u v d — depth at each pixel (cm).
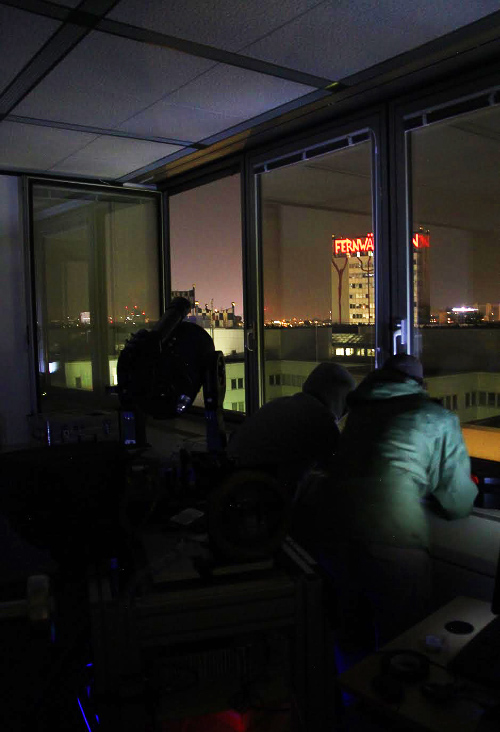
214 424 183
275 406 214
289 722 130
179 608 131
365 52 210
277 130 301
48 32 191
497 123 285
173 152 340
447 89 234
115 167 373
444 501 189
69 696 168
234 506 140
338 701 160
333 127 283
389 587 177
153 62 216
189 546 152
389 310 263
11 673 180
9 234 390
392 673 118
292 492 207
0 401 394
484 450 263
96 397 428
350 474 185
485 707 108
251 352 341
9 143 319
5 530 178
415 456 180
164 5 174
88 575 142
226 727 128
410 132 253
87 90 242
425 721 104
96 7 174
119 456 153
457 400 741
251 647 138
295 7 175
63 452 151
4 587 163
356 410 192
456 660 119
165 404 176
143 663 134
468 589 183
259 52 208
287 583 137
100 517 148
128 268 432
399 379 188
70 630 185
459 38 200
